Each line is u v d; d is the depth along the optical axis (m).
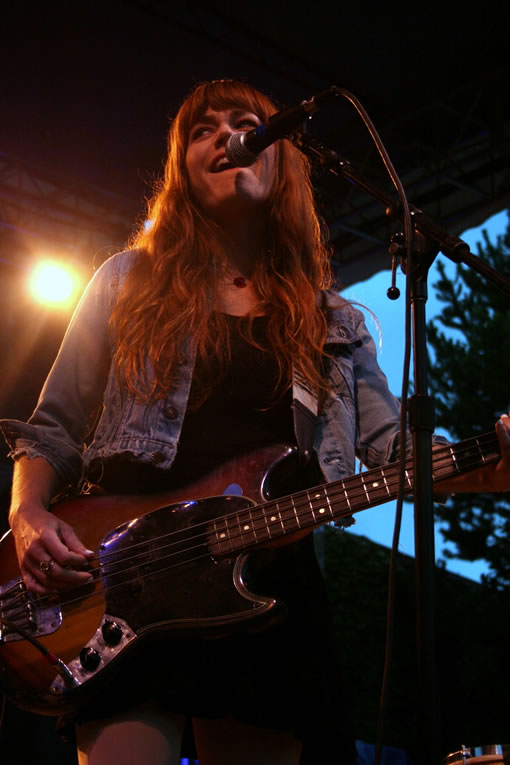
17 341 7.48
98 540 1.84
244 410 1.94
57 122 7.92
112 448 1.92
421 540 1.58
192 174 2.21
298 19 7.01
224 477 1.88
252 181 2.15
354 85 7.75
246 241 2.21
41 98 7.65
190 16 7.00
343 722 1.83
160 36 7.05
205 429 1.92
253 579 1.79
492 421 10.75
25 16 6.80
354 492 1.82
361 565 11.45
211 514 1.82
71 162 8.36
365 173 8.63
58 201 8.89
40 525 1.79
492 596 10.28
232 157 2.04
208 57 7.31
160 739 1.65
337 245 9.23
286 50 7.36
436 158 8.19
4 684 1.74
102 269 2.18
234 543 1.78
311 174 2.47
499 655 10.02
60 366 2.05
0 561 1.90
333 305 2.19
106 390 2.02
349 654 10.89
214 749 1.78
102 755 1.64
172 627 1.69
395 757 5.29
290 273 2.17
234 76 7.56
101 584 1.78
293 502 1.82
